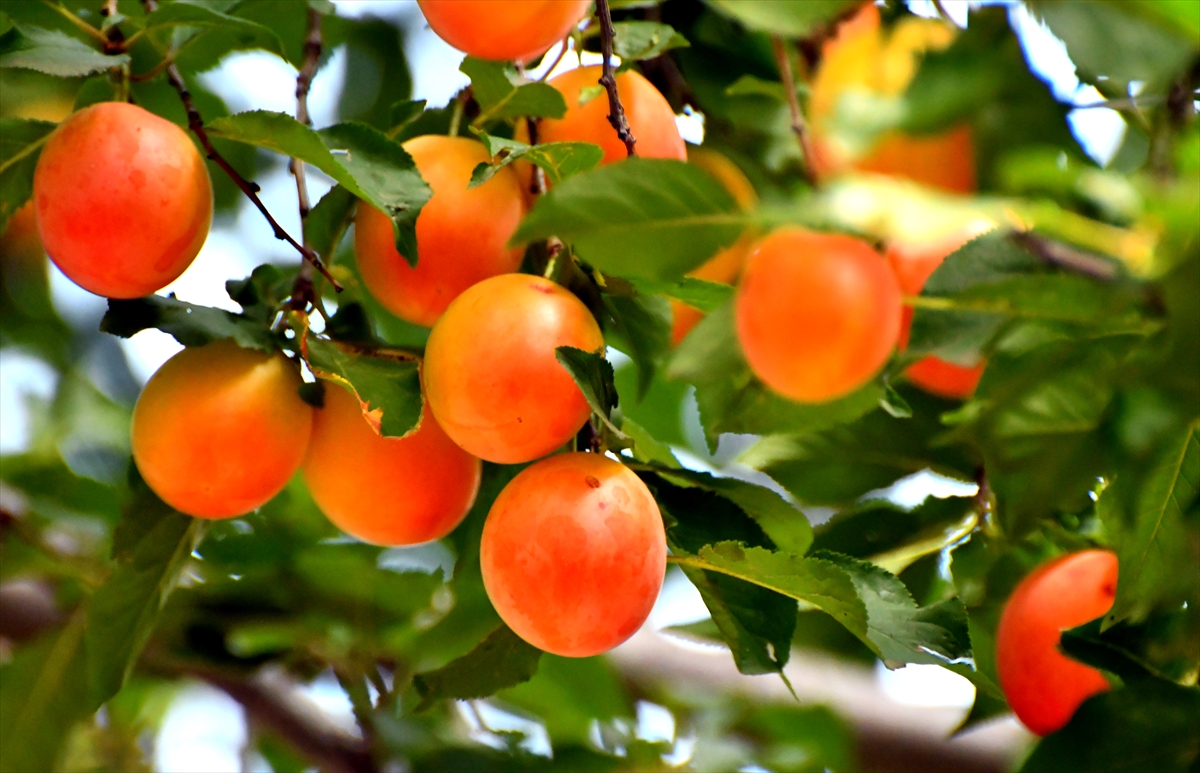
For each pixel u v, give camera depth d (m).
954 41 0.75
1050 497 0.81
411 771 0.88
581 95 0.84
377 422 0.82
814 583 0.80
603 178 0.74
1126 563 0.81
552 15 0.82
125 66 0.85
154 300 0.83
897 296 0.75
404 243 0.82
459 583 0.89
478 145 0.84
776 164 0.88
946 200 0.72
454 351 0.80
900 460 0.89
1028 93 0.75
